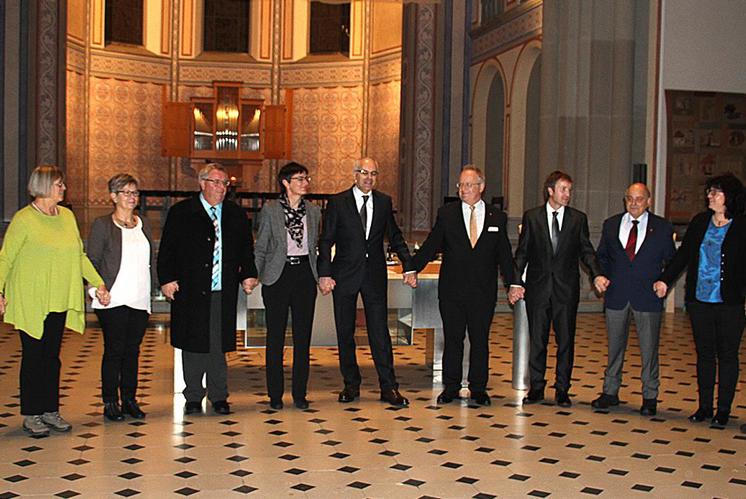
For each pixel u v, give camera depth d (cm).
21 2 1566
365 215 657
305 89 2303
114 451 535
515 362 726
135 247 602
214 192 622
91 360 809
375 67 2189
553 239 666
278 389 650
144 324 613
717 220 622
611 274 663
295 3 2317
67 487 468
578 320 1124
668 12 1216
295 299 645
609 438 584
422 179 1775
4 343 882
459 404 673
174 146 2220
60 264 558
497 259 674
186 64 2314
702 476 509
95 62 2170
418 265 670
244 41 2344
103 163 2195
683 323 1104
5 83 1559
